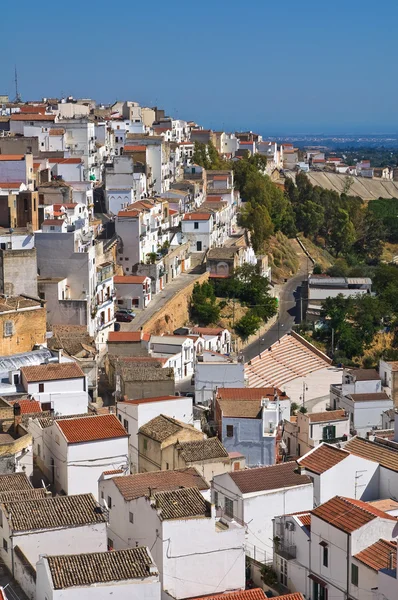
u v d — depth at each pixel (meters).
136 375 143.38
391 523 80.75
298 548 86.25
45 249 172.25
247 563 90.62
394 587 73.56
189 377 166.25
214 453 110.81
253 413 128.25
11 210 188.50
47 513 85.19
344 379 162.00
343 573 80.25
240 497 92.56
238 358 170.50
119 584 73.31
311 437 132.75
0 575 82.62
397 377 163.50
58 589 72.06
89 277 172.88
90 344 159.50
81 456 106.00
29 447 110.50
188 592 83.62
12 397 126.19
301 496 94.44
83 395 128.88
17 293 164.25
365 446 105.75
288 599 78.56
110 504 93.94
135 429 119.50
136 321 187.88
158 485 93.50
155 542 84.19
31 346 146.88
